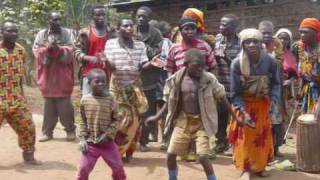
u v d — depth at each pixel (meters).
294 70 7.56
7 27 6.59
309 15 10.24
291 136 9.16
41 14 12.77
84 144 5.52
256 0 11.14
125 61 6.83
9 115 6.73
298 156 6.85
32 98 13.83
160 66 6.97
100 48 7.44
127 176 6.46
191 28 6.62
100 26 7.50
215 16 11.89
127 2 12.96
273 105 7.31
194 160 7.14
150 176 6.48
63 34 8.27
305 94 7.11
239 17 11.45
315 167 6.73
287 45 7.71
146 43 7.52
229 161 7.23
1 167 6.84
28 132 6.86
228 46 7.35
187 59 5.53
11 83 6.66
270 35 7.22
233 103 6.24
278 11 10.77
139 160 7.25
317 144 6.71
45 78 8.24
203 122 5.55
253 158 6.35
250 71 6.11
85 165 5.51
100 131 5.58
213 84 5.59
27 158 6.94
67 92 8.30
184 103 5.62
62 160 7.21
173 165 5.73
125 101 6.78
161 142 8.39
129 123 6.81
